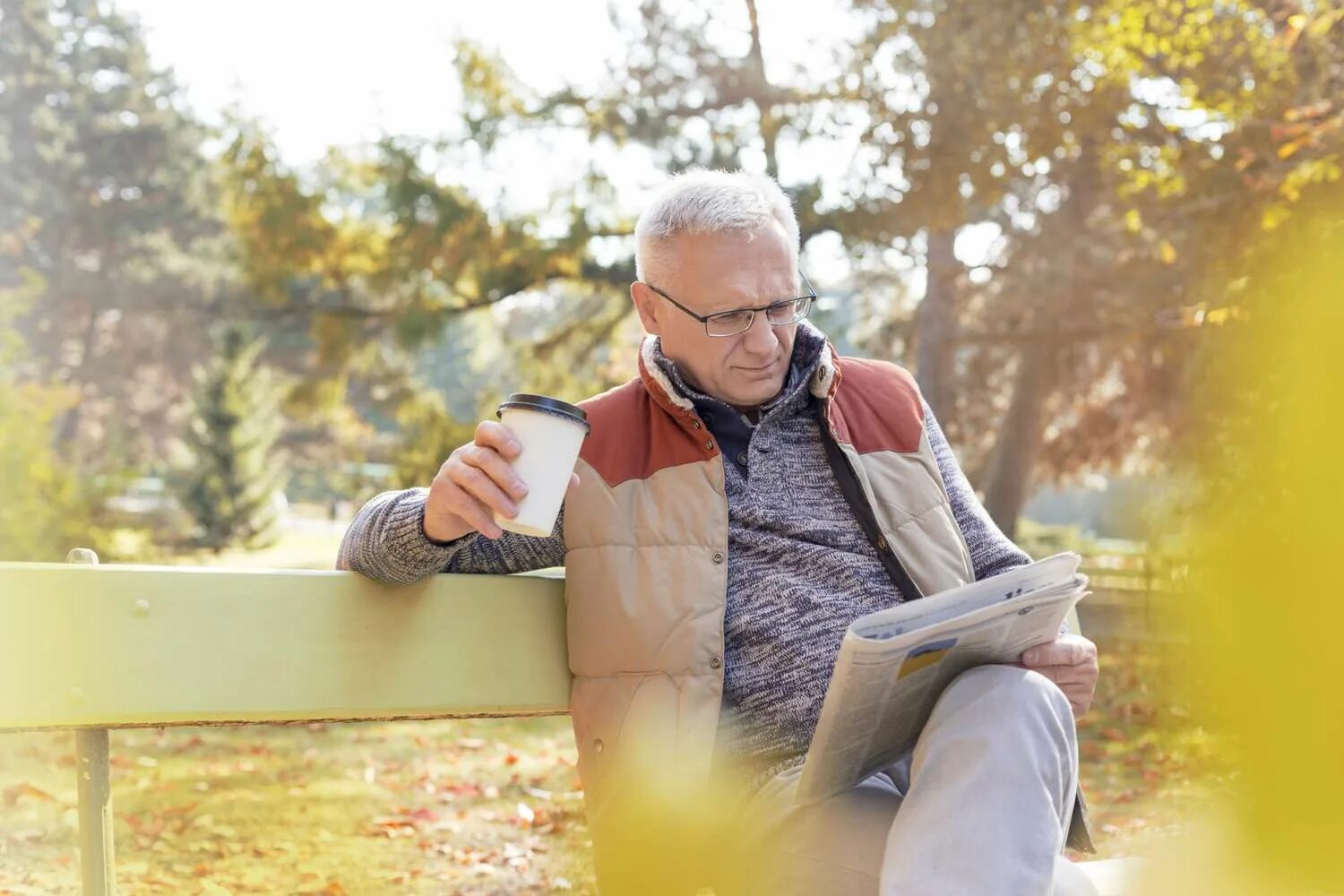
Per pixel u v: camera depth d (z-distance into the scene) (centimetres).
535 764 551
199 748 584
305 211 1348
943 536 221
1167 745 516
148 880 318
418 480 1433
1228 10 799
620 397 218
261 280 1404
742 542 214
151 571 156
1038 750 160
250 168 1352
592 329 1465
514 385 1521
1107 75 984
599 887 204
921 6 1151
